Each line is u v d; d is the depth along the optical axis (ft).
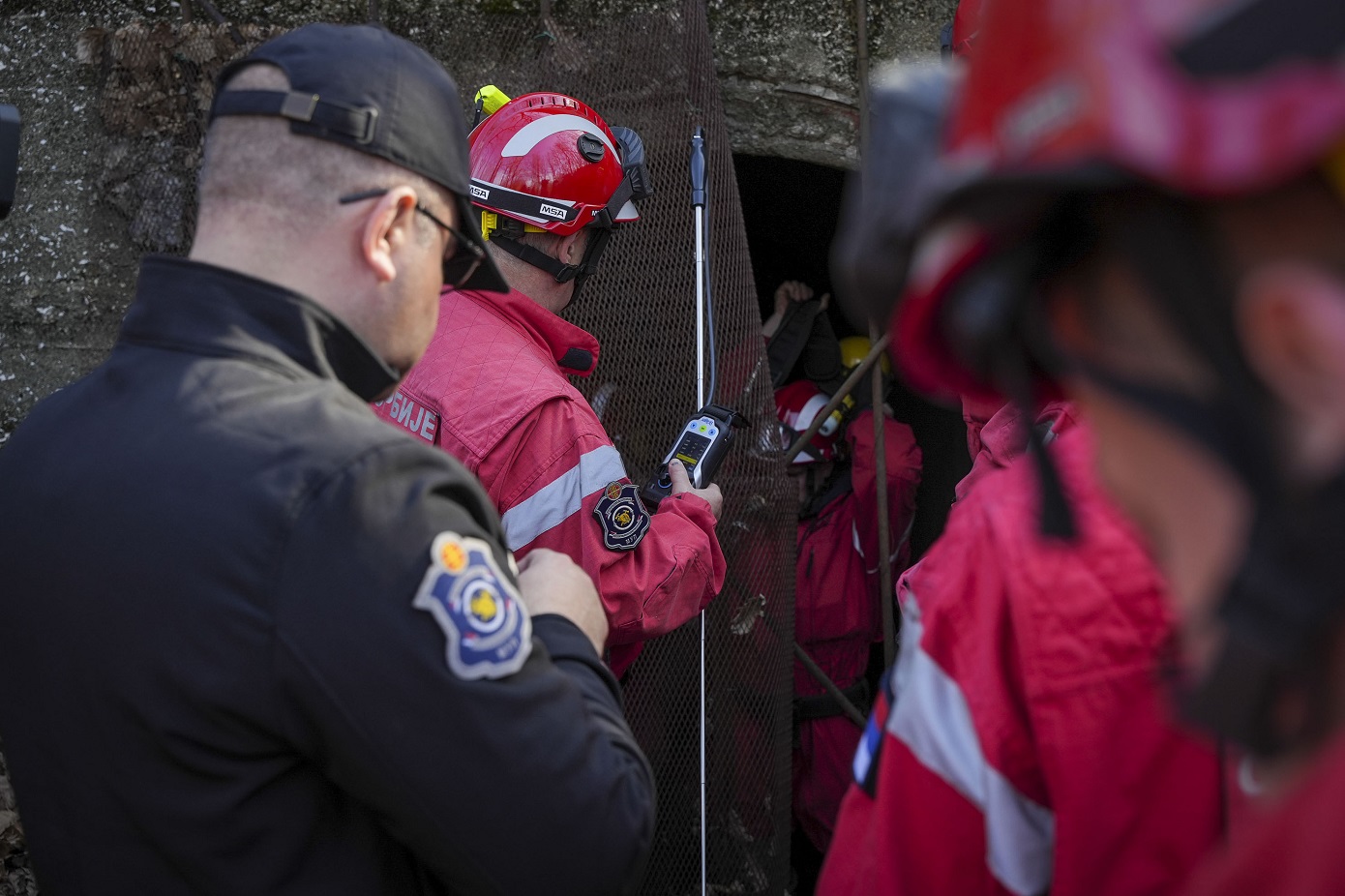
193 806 2.74
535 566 3.58
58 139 7.80
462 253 3.61
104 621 2.72
